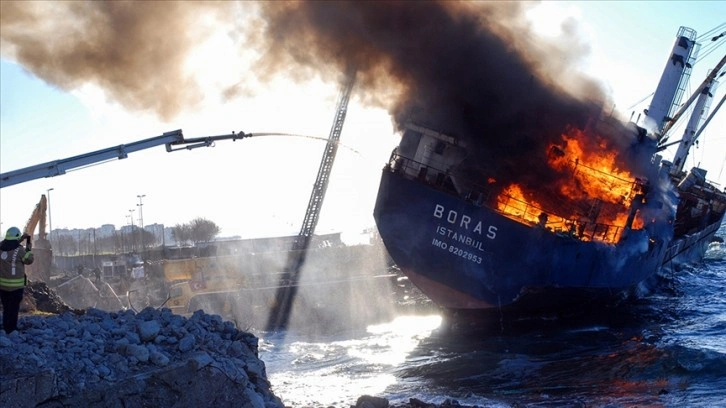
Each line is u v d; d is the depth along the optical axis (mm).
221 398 12180
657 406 19281
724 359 23281
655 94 47469
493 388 22312
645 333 30500
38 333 13117
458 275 30906
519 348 28438
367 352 29594
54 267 60656
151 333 13836
